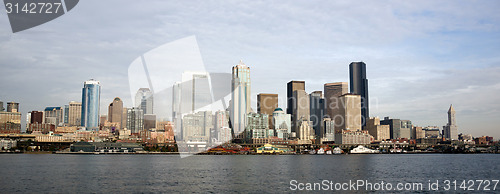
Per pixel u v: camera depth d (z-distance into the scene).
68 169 180.12
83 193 99.31
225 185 117.12
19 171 167.00
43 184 117.00
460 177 153.62
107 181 125.62
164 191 103.25
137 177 140.50
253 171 175.12
